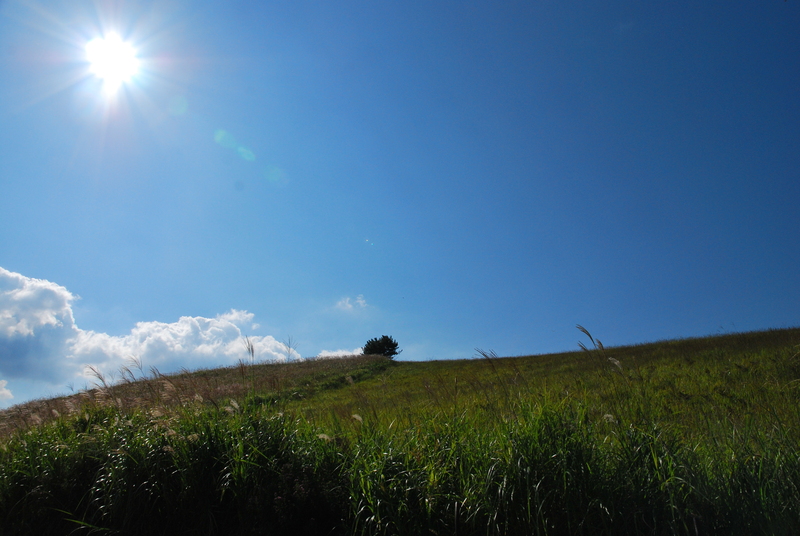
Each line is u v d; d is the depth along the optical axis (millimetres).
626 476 3424
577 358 20297
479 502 3453
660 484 3270
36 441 5461
